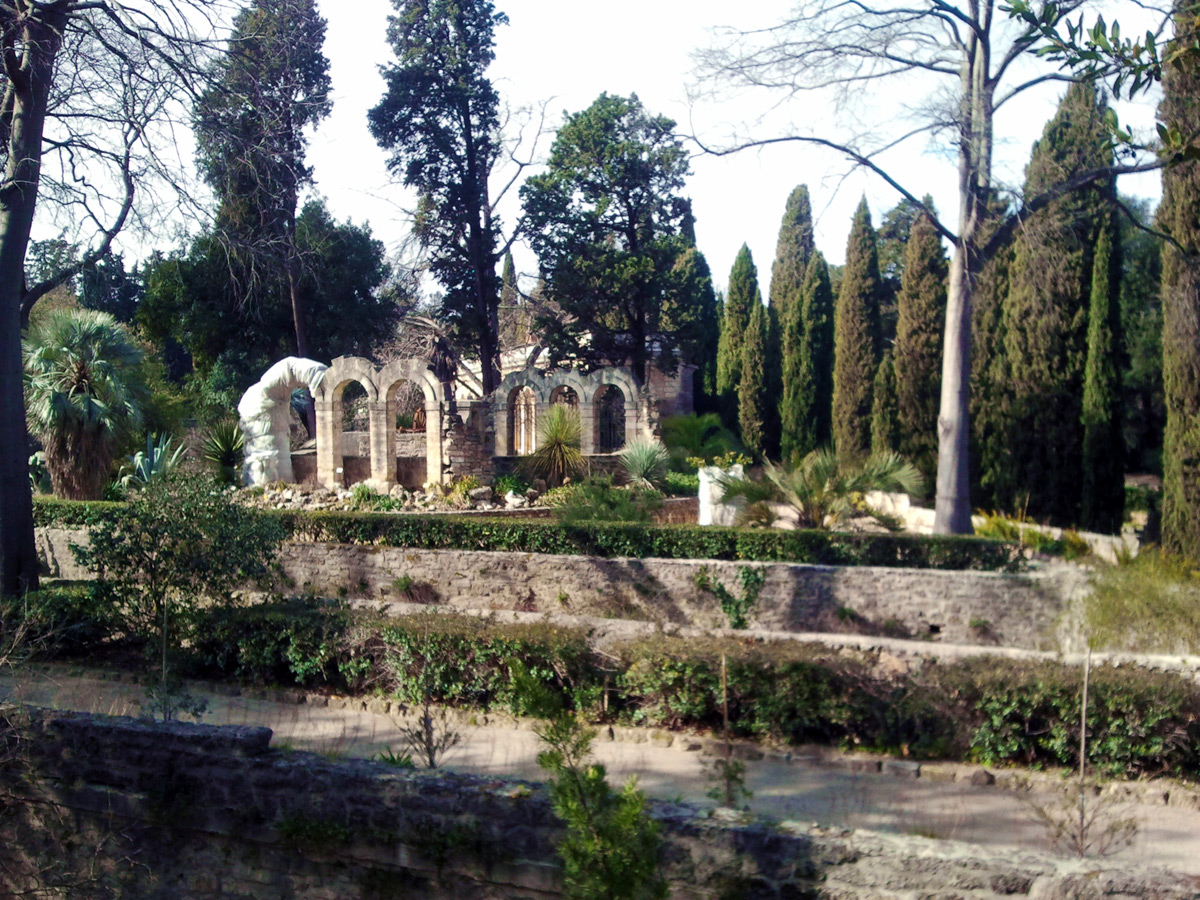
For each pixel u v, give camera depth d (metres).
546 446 21.75
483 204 32.12
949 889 4.53
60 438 18.31
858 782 8.16
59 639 10.48
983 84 17.80
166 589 11.05
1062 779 8.16
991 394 22.62
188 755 6.02
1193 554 15.90
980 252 18.25
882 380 25.69
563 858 4.95
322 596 14.33
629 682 9.46
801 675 8.99
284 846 5.73
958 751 8.66
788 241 36.56
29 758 6.35
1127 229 26.77
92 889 6.12
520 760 8.27
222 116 13.42
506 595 14.27
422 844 5.41
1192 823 7.32
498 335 33.81
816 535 14.05
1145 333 26.02
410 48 30.61
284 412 22.08
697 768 8.41
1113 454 20.14
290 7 14.15
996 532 17.92
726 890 4.85
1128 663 8.97
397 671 10.16
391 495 19.50
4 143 12.82
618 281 29.44
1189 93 14.49
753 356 32.97
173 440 23.17
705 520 19.44
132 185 13.28
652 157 29.44
